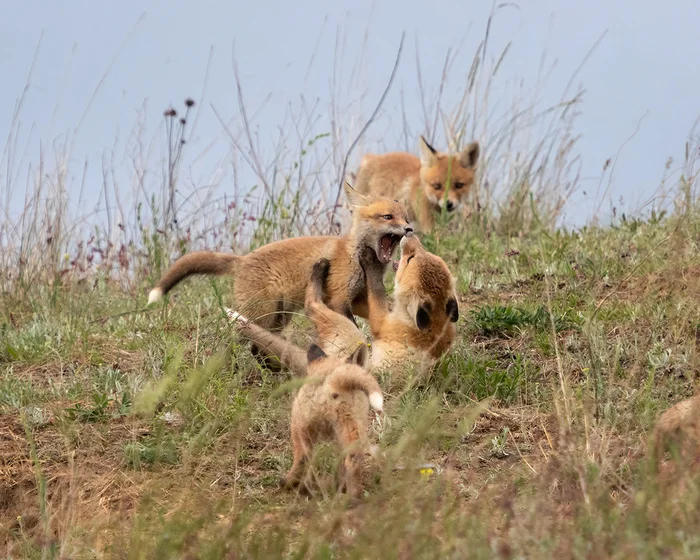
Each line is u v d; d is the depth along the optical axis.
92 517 12.79
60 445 15.16
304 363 15.87
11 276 24.09
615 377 16.14
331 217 27.52
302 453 13.30
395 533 10.08
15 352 19.00
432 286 17.33
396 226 19.50
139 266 25.48
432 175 31.91
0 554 12.46
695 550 9.16
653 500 10.59
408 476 11.10
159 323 20.25
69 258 24.98
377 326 18.42
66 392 17.03
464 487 12.99
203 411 15.41
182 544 10.48
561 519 10.94
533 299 20.67
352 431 12.87
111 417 16.00
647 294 18.81
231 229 26.70
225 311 18.05
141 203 26.84
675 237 17.92
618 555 9.12
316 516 12.11
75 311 21.67
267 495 13.42
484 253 25.52
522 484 12.78
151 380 16.66
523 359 17.62
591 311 18.86
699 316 17.67
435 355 17.47
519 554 9.63
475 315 19.83
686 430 12.10
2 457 14.88
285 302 19.14
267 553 10.16
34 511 13.55
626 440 13.03
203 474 13.98
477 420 15.57
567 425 12.99
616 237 24.67
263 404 15.75
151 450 14.44
